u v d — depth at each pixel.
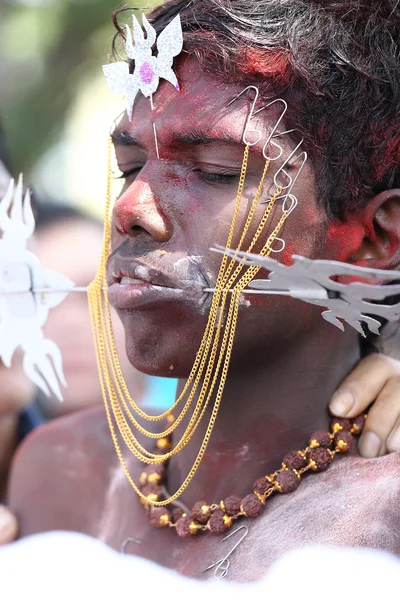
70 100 5.77
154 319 1.98
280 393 2.12
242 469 2.15
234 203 1.96
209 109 1.95
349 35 2.04
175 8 2.13
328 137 2.01
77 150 5.90
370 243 2.09
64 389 3.72
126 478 2.40
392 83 2.05
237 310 1.93
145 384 3.84
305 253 2.01
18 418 3.23
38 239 3.75
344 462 2.08
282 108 1.96
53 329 3.70
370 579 1.79
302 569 1.88
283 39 2.00
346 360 2.18
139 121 2.04
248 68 1.95
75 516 2.49
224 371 1.96
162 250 1.97
